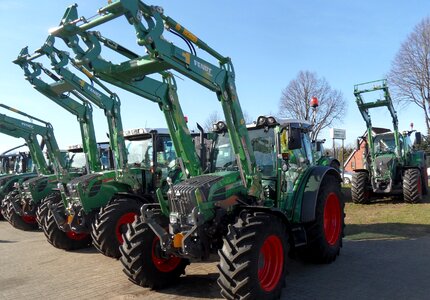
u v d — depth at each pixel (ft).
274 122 18.60
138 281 16.61
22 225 35.14
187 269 19.88
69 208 24.50
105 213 22.18
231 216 16.03
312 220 18.42
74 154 39.27
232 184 16.29
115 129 25.02
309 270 18.81
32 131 33.45
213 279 18.24
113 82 16.94
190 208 15.08
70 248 26.16
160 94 18.29
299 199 18.72
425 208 33.76
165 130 28.25
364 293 15.46
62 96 27.63
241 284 13.39
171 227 15.47
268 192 18.66
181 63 14.66
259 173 17.15
